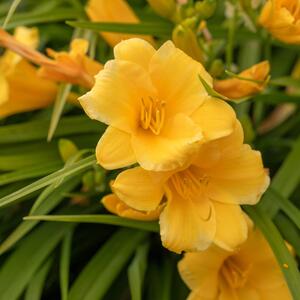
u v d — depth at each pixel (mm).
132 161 275
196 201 302
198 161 295
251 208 330
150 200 285
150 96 288
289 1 334
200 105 287
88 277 341
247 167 301
